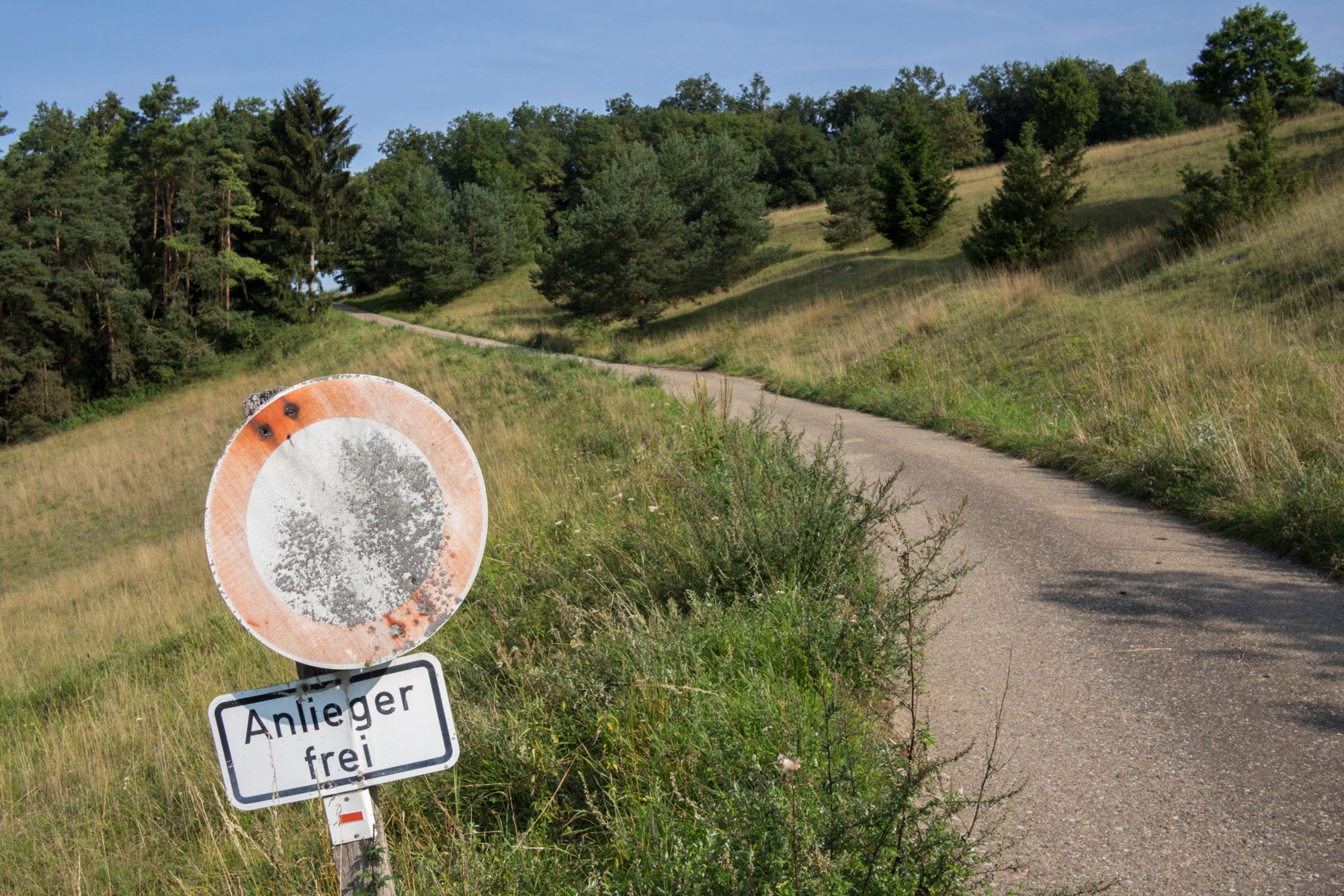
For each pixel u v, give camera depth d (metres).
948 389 14.79
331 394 1.83
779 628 4.36
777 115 135.88
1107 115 96.81
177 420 42.00
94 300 51.38
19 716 9.35
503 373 25.20
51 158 51.38
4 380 48.44
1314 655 4.29
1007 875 2.79
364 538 1.85
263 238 61.75
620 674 3.91
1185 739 3.57
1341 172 25.47
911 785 2.48
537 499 9.53
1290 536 6.04
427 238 67.94
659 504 7.05
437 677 1.91
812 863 2.31
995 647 4.68
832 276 41.03
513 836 3.22
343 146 71.69
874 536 5.62
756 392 20.05
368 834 1.91
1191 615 4.93
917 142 41.75
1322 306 13.84
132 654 10.60
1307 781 3.20
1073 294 21.28
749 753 3.12
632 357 33.97
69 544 27.27
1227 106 52.06
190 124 54.66
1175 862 2.80
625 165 49.53
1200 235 21.62
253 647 8.67
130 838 5.05
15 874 4.88
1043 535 6.87
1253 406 8.85
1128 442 9.51
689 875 2.50
